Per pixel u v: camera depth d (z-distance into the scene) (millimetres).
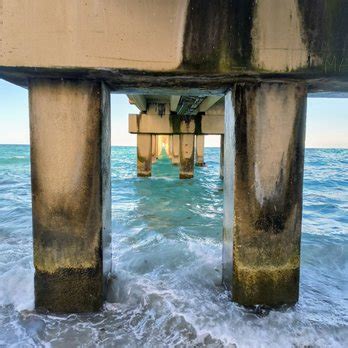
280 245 3139
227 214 3449
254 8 2727
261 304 3217
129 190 12977
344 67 2777
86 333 2945
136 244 5832
